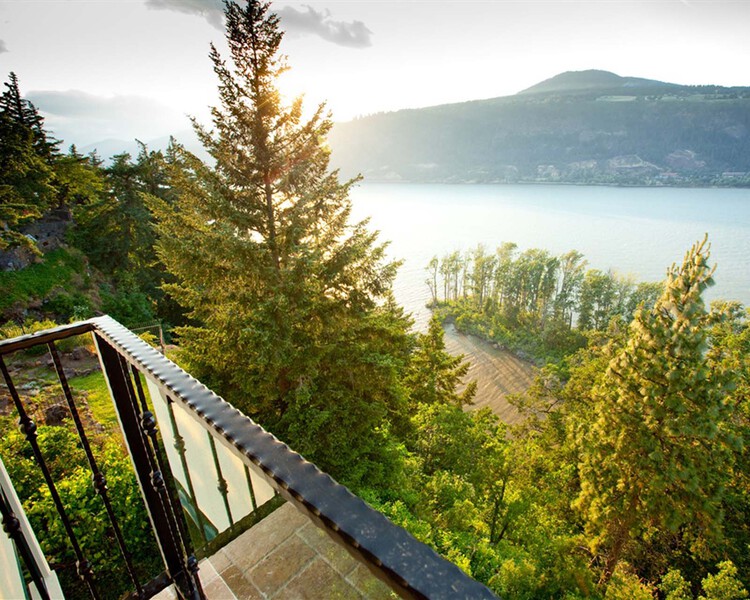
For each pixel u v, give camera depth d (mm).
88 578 2199
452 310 84438
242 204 11062
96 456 9406
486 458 16781
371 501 9898
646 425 14188
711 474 13906
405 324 14898
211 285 10867
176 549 2166
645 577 21438
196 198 10797
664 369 13695
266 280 10539
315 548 2465
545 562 14828
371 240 11570
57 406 12625
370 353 11461
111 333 1780
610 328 35344
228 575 2346
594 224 177875
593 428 16156
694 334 13383
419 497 12086
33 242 25734
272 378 10250
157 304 32219
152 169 30812
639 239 146750
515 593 11086
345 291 11438
